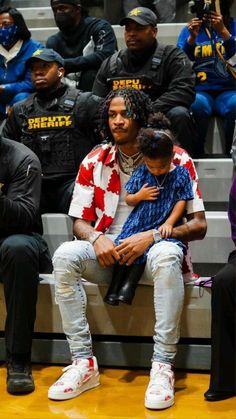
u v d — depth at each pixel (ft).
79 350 7.29
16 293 7.32
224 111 10.41
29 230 7.95
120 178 7.84
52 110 9.34
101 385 7.37
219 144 10.78
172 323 7.01
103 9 14.03
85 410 6.72
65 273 7.25
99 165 7.81
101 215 7.84
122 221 7.84
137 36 10.00
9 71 11.44
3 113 11.35
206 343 7.95
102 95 10.29
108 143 7.91
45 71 9.31
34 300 7.43
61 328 7.97
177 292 7.02
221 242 8.73
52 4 11.64
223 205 9.57
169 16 13.06
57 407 6.82
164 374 6.95
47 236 9.10
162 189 7.45
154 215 7.45
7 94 11.23
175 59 9.99
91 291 7.81
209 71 10.77
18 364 7.36
